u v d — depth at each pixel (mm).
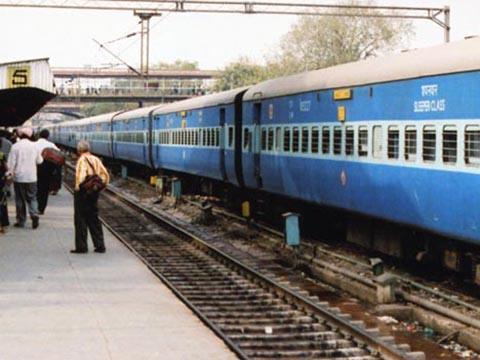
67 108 126000
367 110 16469
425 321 12414
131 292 13312
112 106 140500
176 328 10828
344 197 17734
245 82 106688
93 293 13172
